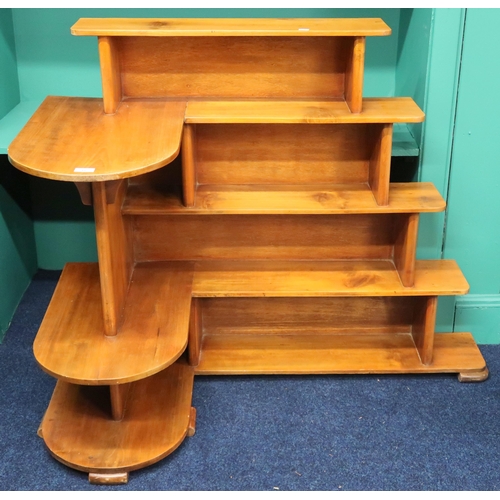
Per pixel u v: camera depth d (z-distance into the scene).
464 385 2.85
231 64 2.62
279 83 2.64
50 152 2.18
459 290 2.70
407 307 2.99
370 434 2.59
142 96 2.66
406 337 3.01
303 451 2.52
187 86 2.65
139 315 2.52
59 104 2.57
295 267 2.83
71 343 2.38
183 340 2.41
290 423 2.64
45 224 3.50
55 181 3.40
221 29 2.41
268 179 2.76
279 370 2.82
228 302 2.96
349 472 2.43
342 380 2.85
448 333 3.05
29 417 2.67
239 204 2.61
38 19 3.07
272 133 2.68
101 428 2.52
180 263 2.84
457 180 2.86
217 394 2.77
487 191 2.87
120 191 2.56
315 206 2.59
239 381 2.84
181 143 2.51
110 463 2.39
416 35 2.81
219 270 2.80
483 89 2.71
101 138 2.29
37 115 2.47
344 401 2.74
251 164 2.73
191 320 2.74
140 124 2.40
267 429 2.61
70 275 2.73
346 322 3.02
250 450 2.52
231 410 2.69
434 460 2.49
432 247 2.96
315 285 2.71
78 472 2.44
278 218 2.80
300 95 2.66
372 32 2.38
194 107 2.55
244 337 2.99
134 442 2.46
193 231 2.82
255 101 2.62
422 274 2.79
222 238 2.83
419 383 2.85
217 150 2.70
